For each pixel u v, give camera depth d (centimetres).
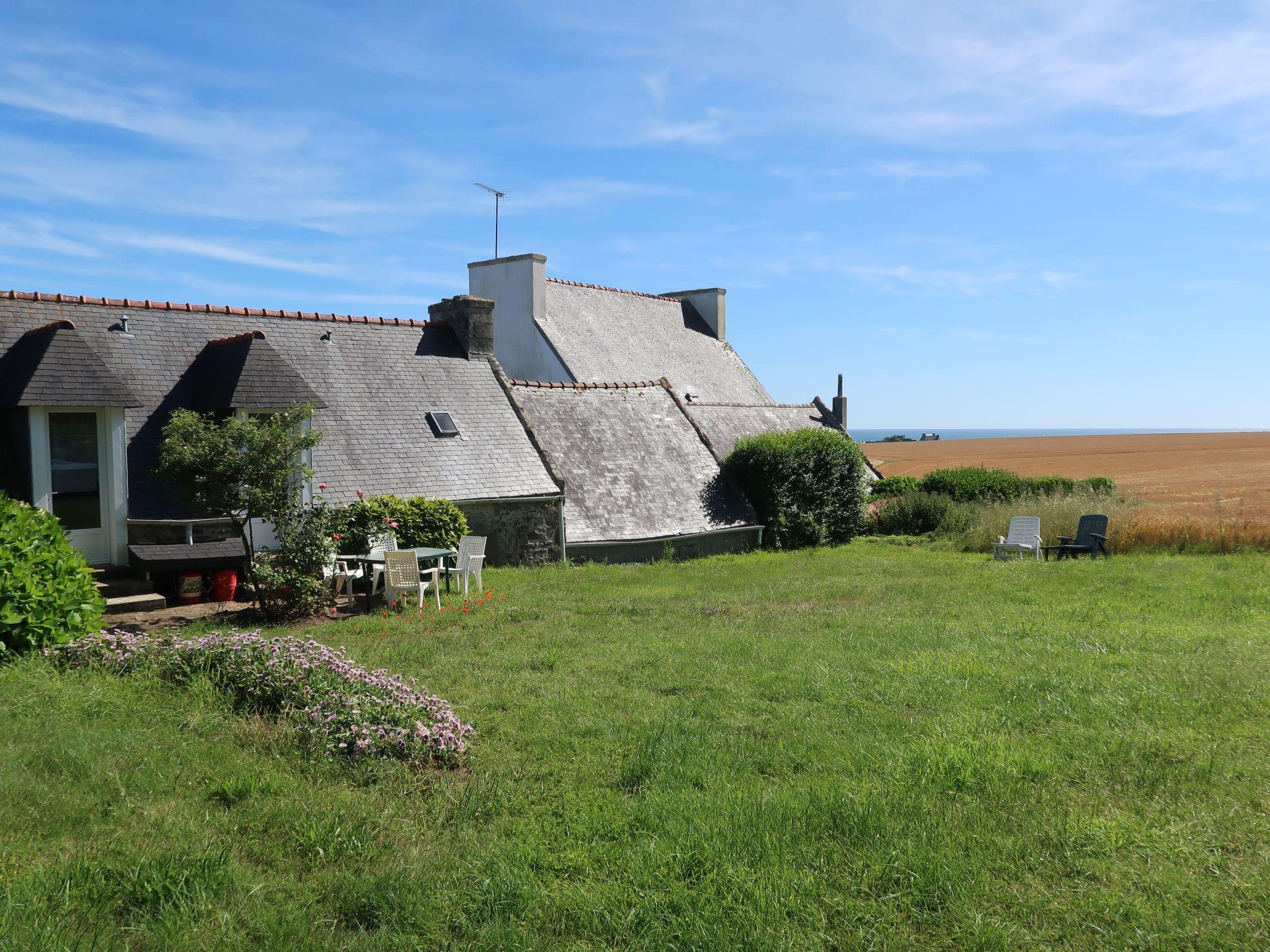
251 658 732
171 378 1451
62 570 828
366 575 1338
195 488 1138
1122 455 7725
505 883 431
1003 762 582
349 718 623
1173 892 427
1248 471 5100
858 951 387
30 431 1197
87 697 650
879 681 798
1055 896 428
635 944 390
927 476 2778
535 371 2731
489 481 1719
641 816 509
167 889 410
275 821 495
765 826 488
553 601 1295
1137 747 614
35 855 439
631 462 2075
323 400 1633
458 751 609
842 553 2064
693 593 1366
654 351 3069
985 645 941
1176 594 1250
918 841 474
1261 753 602
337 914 412
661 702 743
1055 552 1942
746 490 2252
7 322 1328
